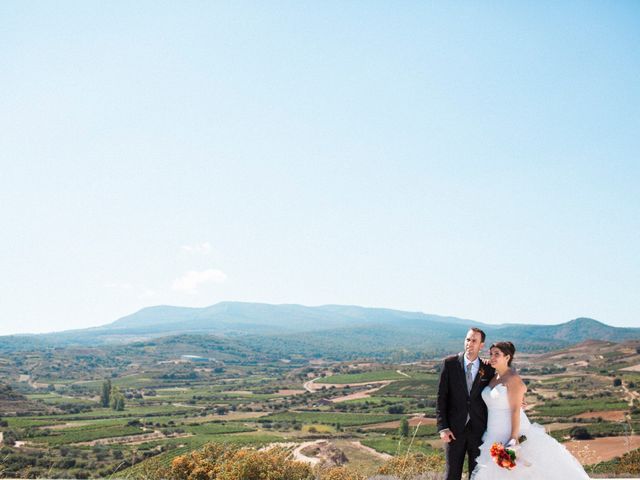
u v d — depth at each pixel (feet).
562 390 449.48
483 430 23.56
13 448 253.44
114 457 234.58
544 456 23.12
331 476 42.86
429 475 34.22
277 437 358.23
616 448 113.70
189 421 472.44
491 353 23.71
